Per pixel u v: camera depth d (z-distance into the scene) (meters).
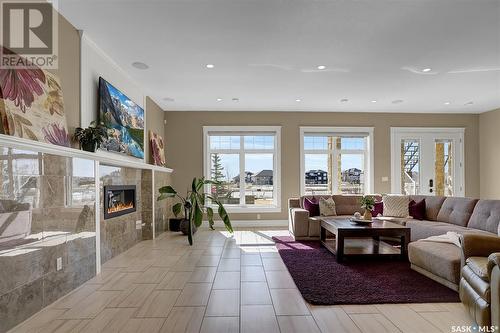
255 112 7.00
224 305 2.55
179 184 6.91
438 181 7.16
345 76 4.63
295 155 7.00
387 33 3.28
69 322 2.26
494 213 3.93
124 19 3.00
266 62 4.08
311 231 5.24
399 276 3.30
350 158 7.15
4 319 2.09
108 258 3.92
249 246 4.76
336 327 2.18
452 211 4.75
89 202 3.23
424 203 5.29
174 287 2.96
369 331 2.12
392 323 2.24
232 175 7.07
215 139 7.06
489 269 1.97
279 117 7.04
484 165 7.07
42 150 2.45
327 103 6.33
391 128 7.11
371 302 2.60
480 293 2.10
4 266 2.09
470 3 2.71
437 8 2.80
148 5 2.75
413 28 3.17
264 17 2.96
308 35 3.33
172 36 3.35
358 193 7.14
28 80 2.47
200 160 6.94
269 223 6.90
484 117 7.08
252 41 3.47
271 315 2.37
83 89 3.32
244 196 7.04
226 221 5.34
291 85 5.07
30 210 2.35
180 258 4.03
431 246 3.27
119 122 4.20
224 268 3.59
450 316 2.36
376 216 5.55
